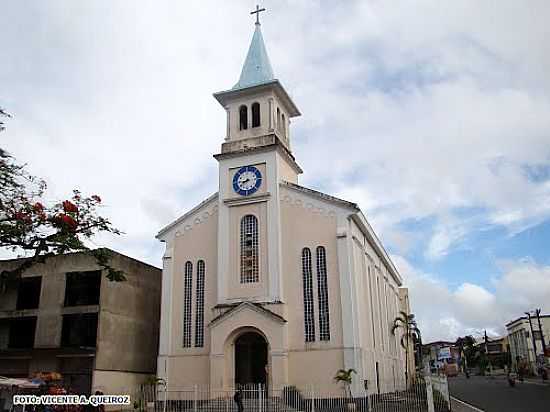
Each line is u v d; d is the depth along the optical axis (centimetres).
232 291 3522
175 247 3822
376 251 4478
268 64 4119
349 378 3073
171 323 3650
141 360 3925
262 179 3697
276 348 3262
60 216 2147
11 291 4022
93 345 3725
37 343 3700
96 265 3709
